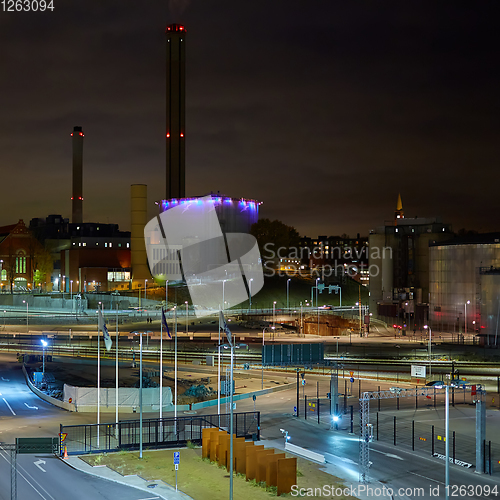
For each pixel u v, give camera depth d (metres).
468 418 60.59
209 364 95.19
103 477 40.75
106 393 64.75
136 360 99.12
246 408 65.50
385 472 43.03
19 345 114.88
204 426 55.59
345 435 53.69
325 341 124.94
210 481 40.22
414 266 186.25
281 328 146.38
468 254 152.38
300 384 79.88
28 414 62.09
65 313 166.00
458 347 116.06
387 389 76.00
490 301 128.88
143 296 195.00
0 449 45.38
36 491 37.69
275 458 39.34
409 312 174.75
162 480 40.28
